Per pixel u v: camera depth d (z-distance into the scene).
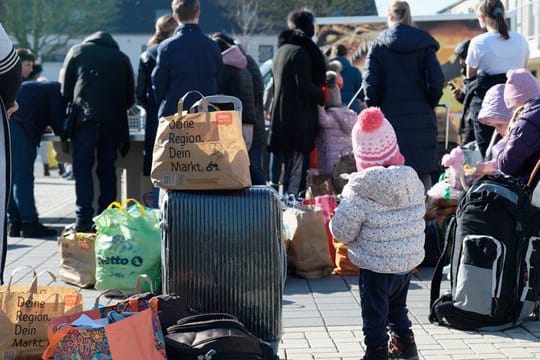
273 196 4.75
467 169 7.94
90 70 9.41
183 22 8.50
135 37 62.06
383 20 17.33
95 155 9.88
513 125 6.00
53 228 10.62
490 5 8.58
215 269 4.72
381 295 4.86
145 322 3.90
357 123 4.93
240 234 4.71
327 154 10.02
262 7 35.97
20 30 50.44
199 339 4.07
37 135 9.76
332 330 5.83
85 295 6.90
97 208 10.43
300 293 6.92
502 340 5.59
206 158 4.73
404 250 4.80
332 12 31.25
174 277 4.72
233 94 9.38
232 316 4.52
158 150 4.82
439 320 5.95
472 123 8.80
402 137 8.41
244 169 4.73
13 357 4.39
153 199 9.36
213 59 8.47
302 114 9.59
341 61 13.03
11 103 4.28
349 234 4.82
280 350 5.38
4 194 4.13
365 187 4.74
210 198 4.75
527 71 6.38
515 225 5.75
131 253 6.68
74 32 51.72
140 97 9.45
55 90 9.71
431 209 7.84
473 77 8.73
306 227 7.45
